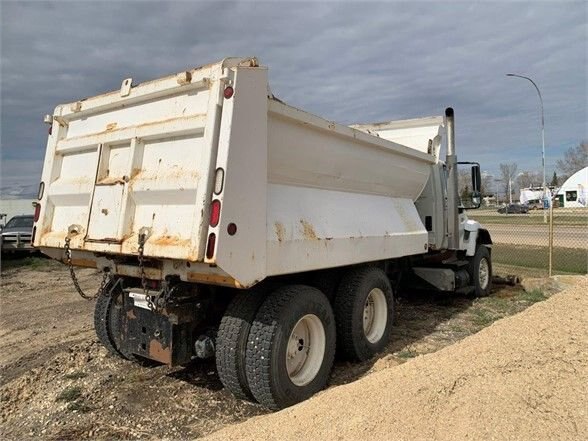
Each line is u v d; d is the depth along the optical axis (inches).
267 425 127.0
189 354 160.7
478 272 341.7
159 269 152.9
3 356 221.8
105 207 164.1
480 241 361.4
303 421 125.0
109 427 144.2
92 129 185.6
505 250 655.8
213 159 134.6
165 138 153.5
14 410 162.2
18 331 270.7
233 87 136.3
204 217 131.6
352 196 208.5
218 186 132.0
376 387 136.6
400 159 238.2
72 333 255.9
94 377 182.2
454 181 295.7
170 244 139.6
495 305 317.7
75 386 173.8
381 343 216.1
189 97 149.3
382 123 314.5
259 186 142.1
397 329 257.4
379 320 219.9
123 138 165.0
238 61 140.6
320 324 168.9
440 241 288.8
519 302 327.0
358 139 195.0
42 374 187.8
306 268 162.1
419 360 153.6
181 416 151.6
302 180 176.1
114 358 201.2
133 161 159.2
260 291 157.3
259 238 141.0
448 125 294.0
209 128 136.2
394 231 224.8
